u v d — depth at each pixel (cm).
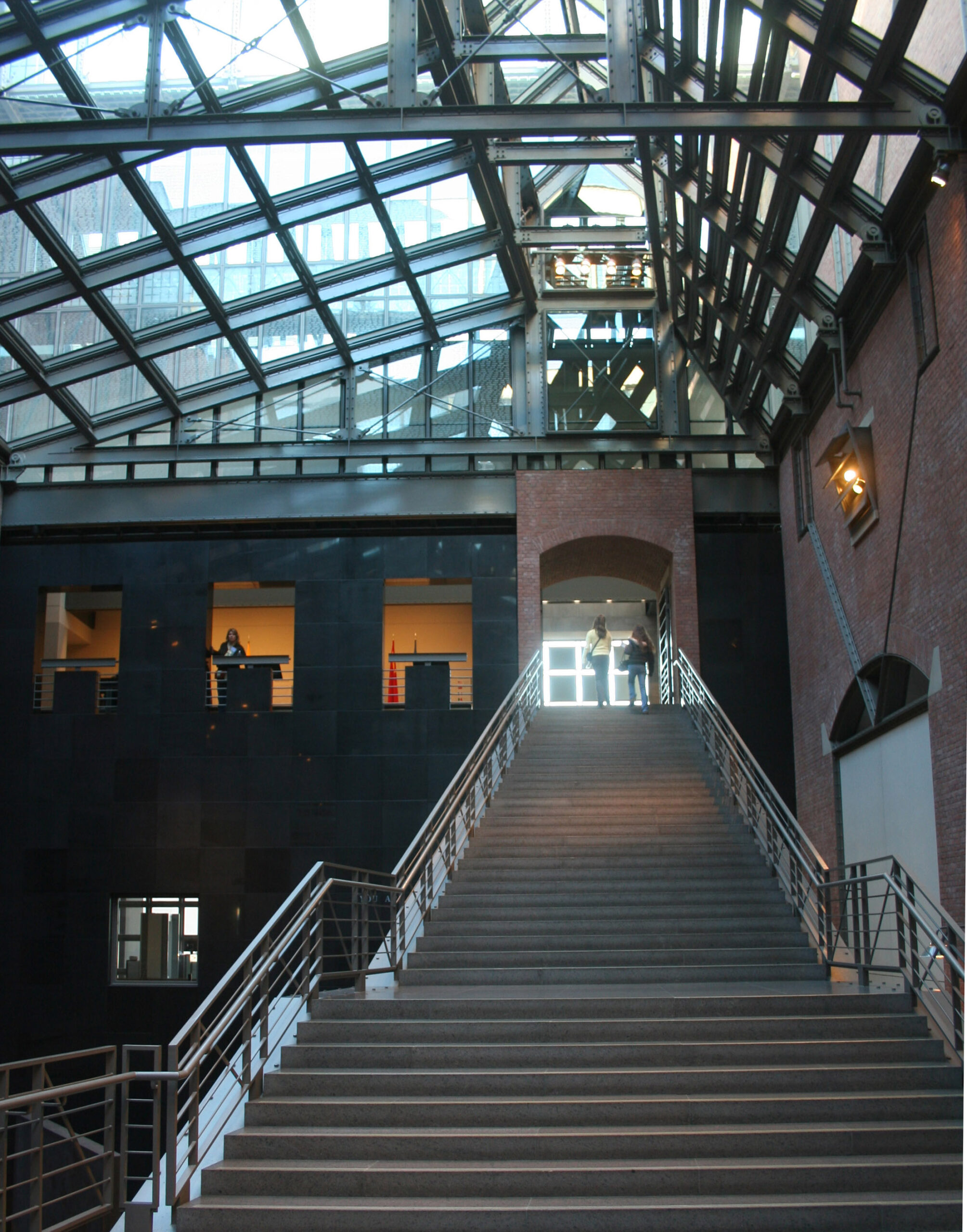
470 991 891
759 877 1175
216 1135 661
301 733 1736
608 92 1205
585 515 1833
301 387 1909
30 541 1842
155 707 1753
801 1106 683
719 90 1267
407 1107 687
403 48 1174
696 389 1909
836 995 819
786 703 1742
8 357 1656
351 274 1716
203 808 1708
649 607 2548
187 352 1795
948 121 1020
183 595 1812
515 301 1927
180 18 1167
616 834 1272
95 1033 1611
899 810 1278
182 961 1673
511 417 1897
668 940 1038
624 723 1642
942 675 1116
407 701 1745
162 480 1853
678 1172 619
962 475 1056
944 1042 755
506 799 1369
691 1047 749
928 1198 600
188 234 1538
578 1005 813
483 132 1099
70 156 1337
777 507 1831
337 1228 592
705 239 1603
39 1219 600
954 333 1055
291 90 1350
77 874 1689
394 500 1850
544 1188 618
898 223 1157
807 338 1518
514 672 1777
